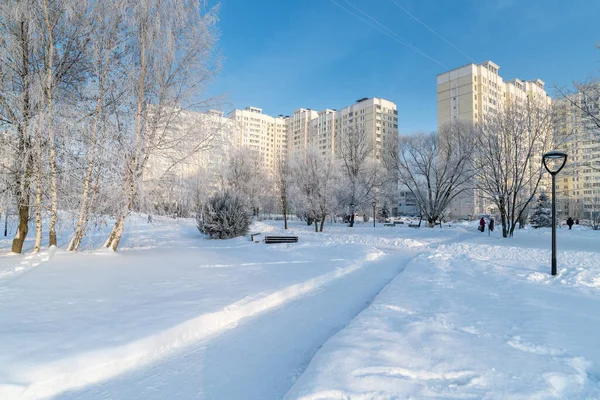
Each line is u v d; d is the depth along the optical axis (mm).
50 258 8891
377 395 2715
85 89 9758
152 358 3689
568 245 15398
